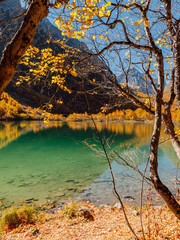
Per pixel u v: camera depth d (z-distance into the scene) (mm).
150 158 2844
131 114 53625
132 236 4027
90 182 10055
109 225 5223
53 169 12758
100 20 2541
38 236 4688
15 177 11055
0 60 1643
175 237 3596
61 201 7680
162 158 15086
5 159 15648
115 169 12156
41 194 8461
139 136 29984
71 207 6484
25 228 5254
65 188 9219
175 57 3232
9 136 30234
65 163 14375
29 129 43250
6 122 68750
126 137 28484
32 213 6055
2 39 1872
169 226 4262
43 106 3025
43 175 11438
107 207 6906
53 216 6148
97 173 11656
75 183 9961
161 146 20047
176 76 3496
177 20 3371
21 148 20656
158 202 7145
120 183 9609
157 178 2764
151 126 55531
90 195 8297
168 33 3738
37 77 2932
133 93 3691
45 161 15016
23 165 13789
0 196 8242
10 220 5539
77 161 14969
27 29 1700
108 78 3395
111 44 2932
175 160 14344
